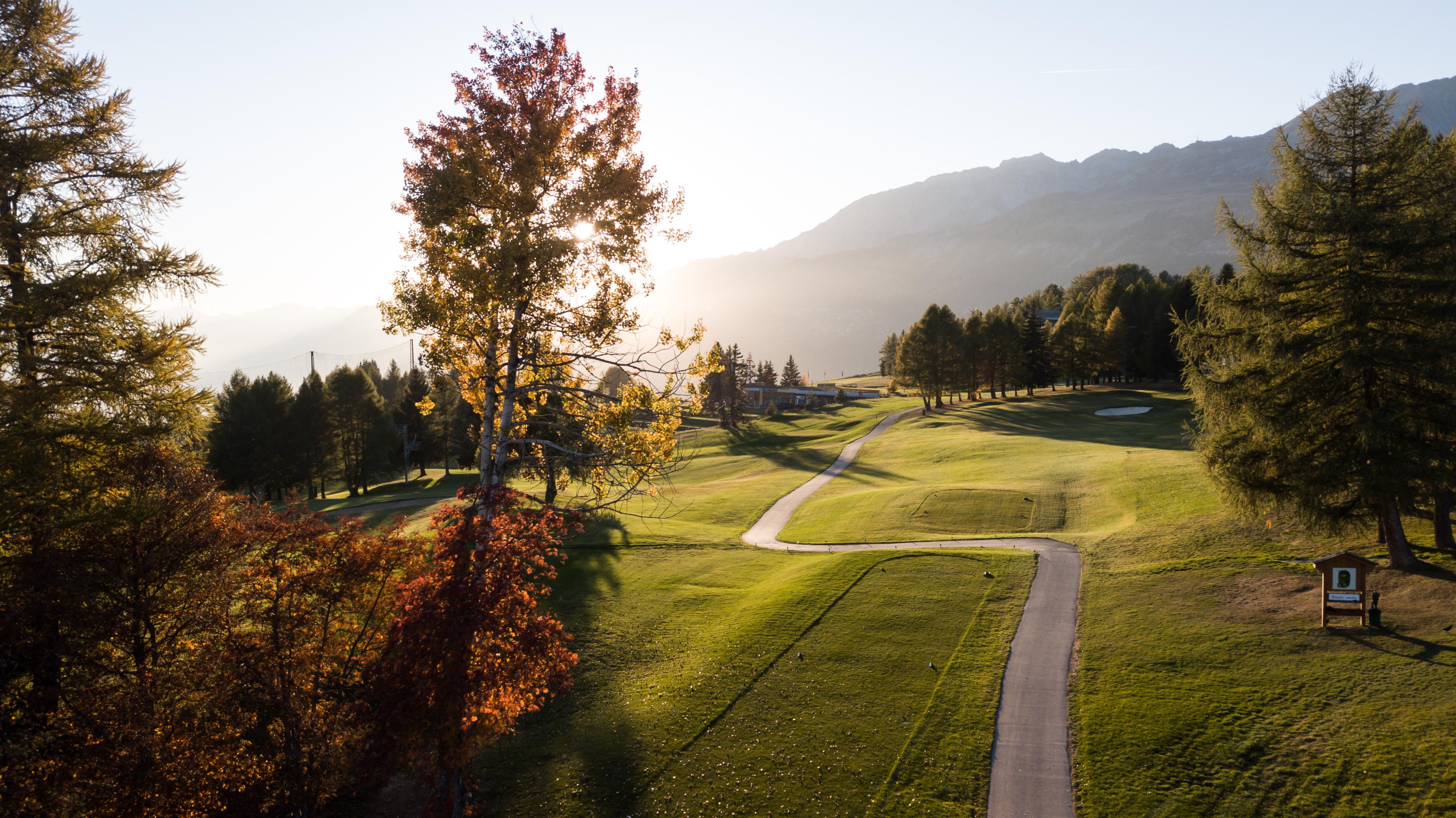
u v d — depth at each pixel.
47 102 15.91
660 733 21.39
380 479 89.56
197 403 17.31
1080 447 61.78
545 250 14.74
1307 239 23.50
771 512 52.94
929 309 96.12
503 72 15.55
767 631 27.67
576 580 36.56
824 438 91.81
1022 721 20.08
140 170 16.67
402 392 92.88
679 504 56.03
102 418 15.96
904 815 16.78
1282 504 24.73
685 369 17.03
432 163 15.28
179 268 16.52
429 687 12.55
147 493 15.64
